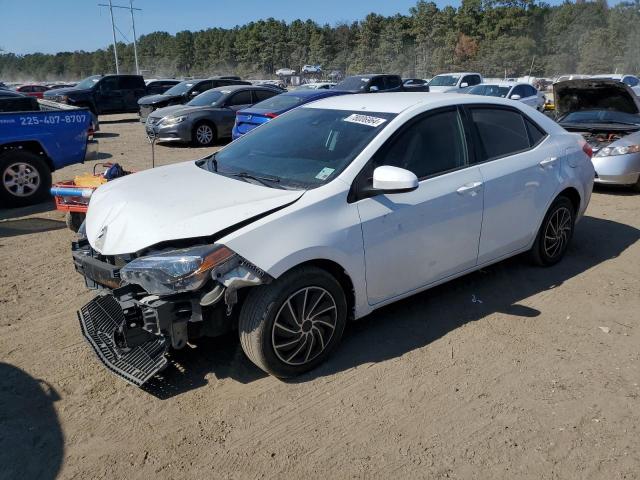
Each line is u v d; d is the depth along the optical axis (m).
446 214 4.00
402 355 3.77
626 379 3.52
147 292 3.13
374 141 3.77
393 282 3.82
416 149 3.97
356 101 4.48
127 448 2.91
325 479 2.70
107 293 3.51
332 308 3.51
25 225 6.87
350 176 3.57
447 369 3.62
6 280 5.08
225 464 2.80
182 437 2.99
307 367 3.52
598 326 4.21
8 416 3.12
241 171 3.99
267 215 3.25
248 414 3.17
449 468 2.77
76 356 3.76
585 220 7.15
